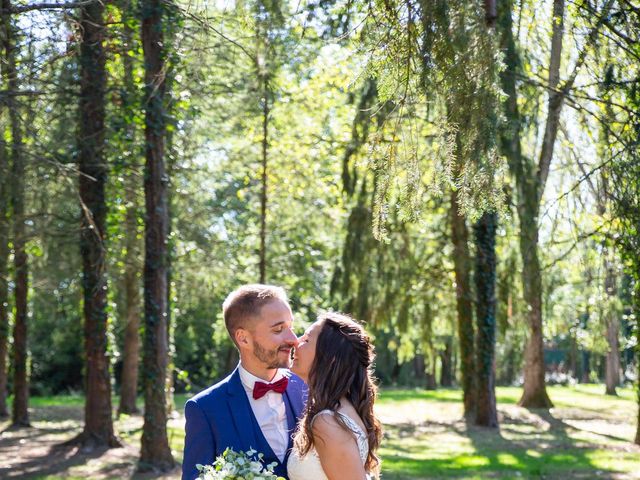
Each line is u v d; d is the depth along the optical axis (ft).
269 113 59.41
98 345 50.75
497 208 18.15
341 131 66.90
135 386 71.92
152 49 38.75
